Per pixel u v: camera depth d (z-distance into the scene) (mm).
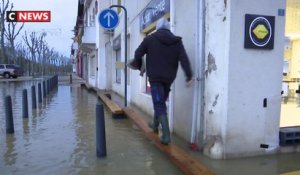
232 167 4805
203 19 5395
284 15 5219
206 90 5367
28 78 45781
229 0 4957
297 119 6250
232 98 5078
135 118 8547
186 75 5473
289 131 5406
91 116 10453
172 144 5801
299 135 5461
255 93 5180
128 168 5180
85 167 5273
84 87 25969
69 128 8453
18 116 10547
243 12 5023
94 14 26672
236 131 5141
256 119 5219
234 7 4980
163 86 5746
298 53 8766
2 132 8047
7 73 45781
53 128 8469
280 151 5395
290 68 8828
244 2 5020
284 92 8625
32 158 5820
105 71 21359
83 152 6148
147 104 9773
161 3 8266
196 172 4363
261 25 5094
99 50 21453
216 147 5156
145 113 9977
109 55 21312
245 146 5207
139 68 5918
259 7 5086
